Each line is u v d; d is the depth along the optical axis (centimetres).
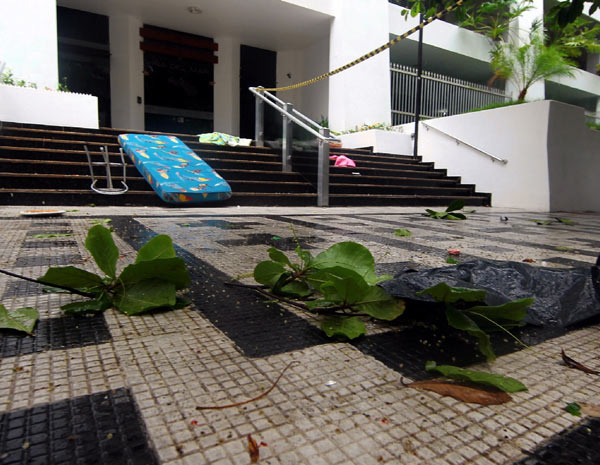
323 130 649
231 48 1316
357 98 1118
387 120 1169
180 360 109
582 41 1319
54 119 668
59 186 505
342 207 661
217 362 109
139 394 92
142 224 355
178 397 91
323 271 131
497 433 83
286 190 675
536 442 80
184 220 394
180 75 1284
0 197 455
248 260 228
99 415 84
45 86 753
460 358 116
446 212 545
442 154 996
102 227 142
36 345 115
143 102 1220
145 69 1223
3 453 72
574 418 88
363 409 89
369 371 107
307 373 104
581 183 878
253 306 153
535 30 1249
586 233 435
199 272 200
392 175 891
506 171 864
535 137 812
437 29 1327
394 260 246
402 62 1488
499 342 130
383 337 129
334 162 866
